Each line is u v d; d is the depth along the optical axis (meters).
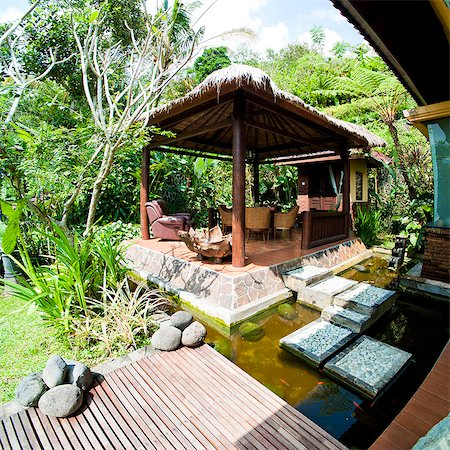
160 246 5.93
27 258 3.18
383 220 9.25
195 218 9.27
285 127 6.58
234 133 4.10
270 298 4.09
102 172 3.66
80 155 3.68
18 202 2.94
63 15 6.49
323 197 10.12
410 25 1.59
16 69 3.64
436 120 3.92
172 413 1.96
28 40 6.85
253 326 3.59
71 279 3.18
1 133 3.09
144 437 1.76
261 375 2.66
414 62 2.09
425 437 1.14
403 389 2.47
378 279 5.38
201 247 4.44
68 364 2.23
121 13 7.70
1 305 3.75
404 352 2.86
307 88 12.48
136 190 8.12
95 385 2.24
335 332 3.27
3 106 3.21
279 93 3.49
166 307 4.16
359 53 13.34
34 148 3.25
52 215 3.99
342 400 2.35
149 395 2.13
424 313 4.05
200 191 9.78
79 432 1.80
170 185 9.23
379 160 8.98
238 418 1.92
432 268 4.49
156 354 2.67
